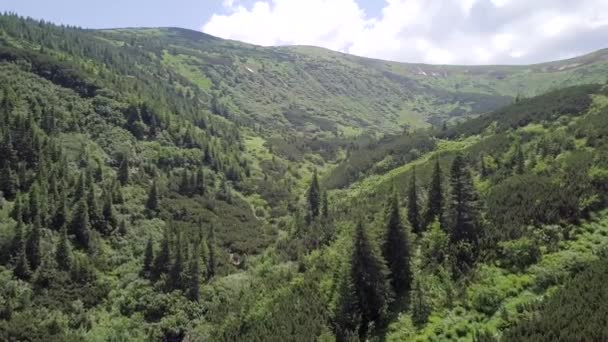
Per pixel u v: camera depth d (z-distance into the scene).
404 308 48.16
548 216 52.25
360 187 111.56
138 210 89.69
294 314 52.56
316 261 66.06
